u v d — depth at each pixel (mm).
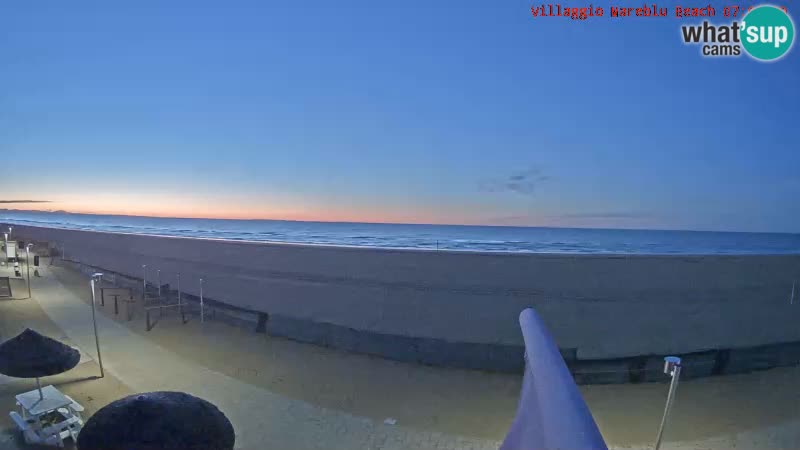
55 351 7992
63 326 14984
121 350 12578
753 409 8992
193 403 4543
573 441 2145
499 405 9258
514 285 11531
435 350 11844
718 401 9391
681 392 9898
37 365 7660
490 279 11711
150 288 20156
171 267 18859
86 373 10758
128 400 4469
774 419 8547
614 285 11109
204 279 17031
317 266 13914
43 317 16094
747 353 11086
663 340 10844
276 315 14508
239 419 8516
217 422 4492
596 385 10422
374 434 7988
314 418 8594
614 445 7625
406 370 11359
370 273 13039
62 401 8008
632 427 8250
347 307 13219
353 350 12859
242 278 15648
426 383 10461
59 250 32031
